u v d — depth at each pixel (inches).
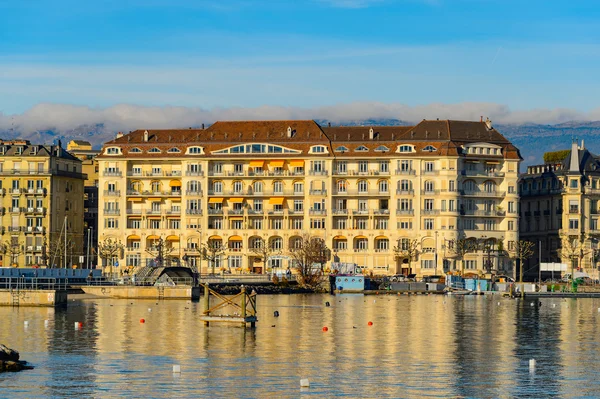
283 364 4338.1
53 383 3887.8
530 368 4306.1
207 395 3703.3
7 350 4264.3
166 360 4424.2
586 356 4682.6
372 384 3917.3
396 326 6013.8
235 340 5132.9
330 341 5152.6
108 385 3858.3
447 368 4288.9
